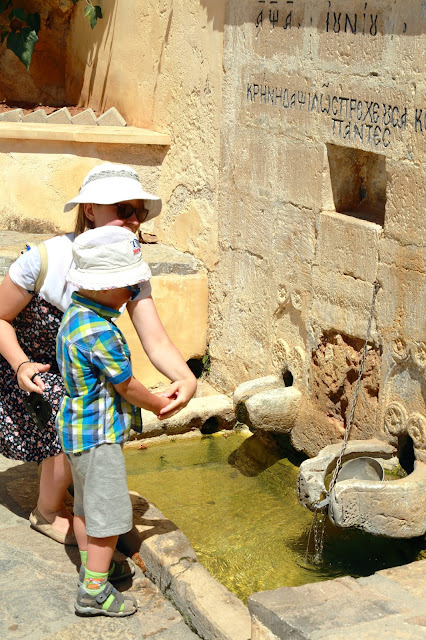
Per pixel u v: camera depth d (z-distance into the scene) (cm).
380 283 423
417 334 404
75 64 735
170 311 567
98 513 305
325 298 464
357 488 373
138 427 318
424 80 380
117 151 609
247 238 529
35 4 725
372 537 414
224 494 468
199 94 560
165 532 361
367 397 443
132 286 302
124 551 363
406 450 429
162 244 620
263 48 490
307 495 401
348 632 253
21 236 613
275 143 491
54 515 370
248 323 540
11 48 695
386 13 396
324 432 477
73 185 614
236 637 296
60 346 301
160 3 595
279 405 492
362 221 436
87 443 302
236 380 559
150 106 624
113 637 308
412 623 260
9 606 322
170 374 324
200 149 567
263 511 448
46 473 360
